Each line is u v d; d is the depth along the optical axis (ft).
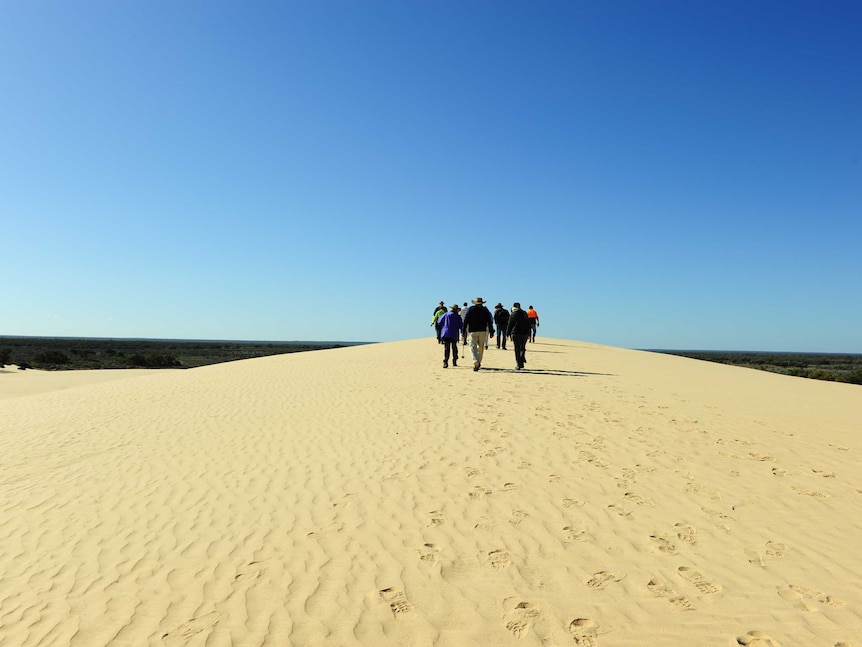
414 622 12.78
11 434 35.06
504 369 58.95
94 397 50.72
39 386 89.76
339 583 14.61
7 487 23.77
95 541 17.92
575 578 14.47
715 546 16.02
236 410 39.55
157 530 18.58
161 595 14.39
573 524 17.75
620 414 33.71
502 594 13.83
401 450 26.66
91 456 28.53
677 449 25.76
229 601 13.96
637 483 21.29
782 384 53.67
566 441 27.25
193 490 22.43
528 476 22.31
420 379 51.49
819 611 12.67
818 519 17.79
